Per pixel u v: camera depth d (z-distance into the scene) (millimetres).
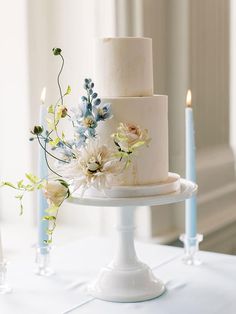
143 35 2350
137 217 2430
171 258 1666
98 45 1367
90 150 1260
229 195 2887
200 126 2717
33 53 2303
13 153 2354
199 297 1373
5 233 2270
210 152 2822
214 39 2768
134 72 1354
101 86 1374
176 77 2541
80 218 2453
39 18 2309
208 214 2723
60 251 1745
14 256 1975
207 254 1707
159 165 1367
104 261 1641
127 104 1319
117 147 1319
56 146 1304
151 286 1382
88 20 2287
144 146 1336
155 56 2447
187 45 2521
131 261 1406
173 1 2521
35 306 1328
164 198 1293
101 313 1288
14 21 2289
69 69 2330
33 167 2328
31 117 2316
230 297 1369
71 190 1364
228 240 2836
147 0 2367
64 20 2324
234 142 3260
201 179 2684
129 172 1328
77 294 1398
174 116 2553
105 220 2381
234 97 3275
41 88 2336
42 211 1529
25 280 1497
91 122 1269
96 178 1241
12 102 2336
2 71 2336
